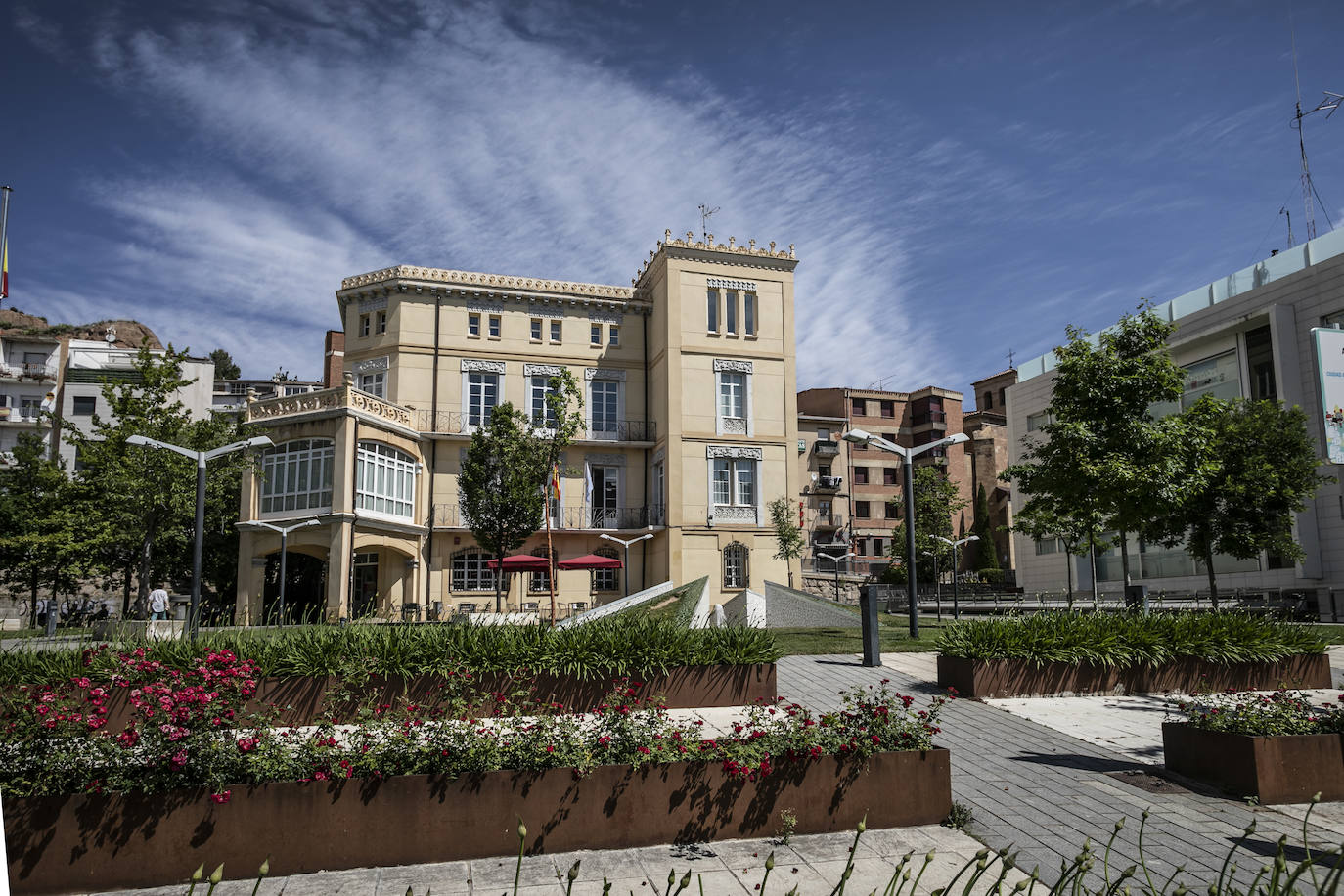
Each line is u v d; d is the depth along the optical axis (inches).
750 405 1616.6
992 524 2583.7
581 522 1598.2
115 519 1193.4
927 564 2038.6
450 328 1594.5
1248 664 548.4
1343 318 1211.2
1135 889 238.1
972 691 509.4
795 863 262.1
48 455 2086.6
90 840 244.4
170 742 253.9
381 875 252.2
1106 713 474.9
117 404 1144.8
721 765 287.1
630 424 1654.8
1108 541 1165.7
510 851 268.5
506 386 1606.8
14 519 1498.5
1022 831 289.9
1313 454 975.6
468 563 1534.2
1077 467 811.4
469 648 453.4
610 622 523.2
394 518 1423.5
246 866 251.3
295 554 1464.1
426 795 265.9
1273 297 1314.0
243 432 1342.3
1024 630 537.0
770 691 487.2
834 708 472.4
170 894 240.2
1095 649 530.9
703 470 1577.3
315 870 255.3
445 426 1558.8
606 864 261.9
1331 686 560.1
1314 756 327.6
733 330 1642.5
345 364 1604.3
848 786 294.0
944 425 2657.5
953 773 361.4
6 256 884.0
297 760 265.1
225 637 460.1
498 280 1625.2
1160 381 797.2
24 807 242.8
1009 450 1934.1
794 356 1657.2
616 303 1674.5
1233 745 332.5
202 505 842.2
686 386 1594.5
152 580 1497.3
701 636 501.7
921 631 833.5
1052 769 367.6
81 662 385.1
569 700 455.8
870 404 2674.7
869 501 2583.7
